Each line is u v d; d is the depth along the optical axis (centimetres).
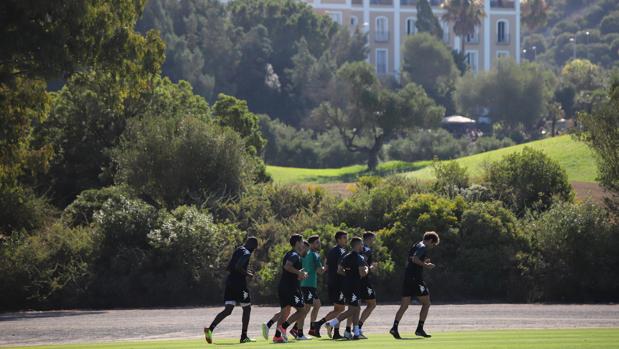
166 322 8038
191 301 10588
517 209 12400
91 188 14400
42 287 10338
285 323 5884
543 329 6550
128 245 10825
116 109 13538
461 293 10569
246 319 5853
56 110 14850
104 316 8919
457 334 6159
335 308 6084
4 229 11800
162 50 11619
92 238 10838
